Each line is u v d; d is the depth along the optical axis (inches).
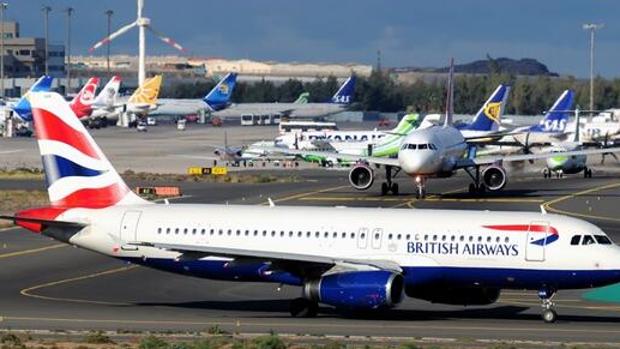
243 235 6688.0
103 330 5905.5
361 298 6141.7
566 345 5369.1
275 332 5846.5
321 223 6599.4
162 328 5984.3
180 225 6791.3
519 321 6279.5
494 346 5324.8
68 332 5787.4
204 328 5994.1
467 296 6540.4
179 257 6353.3
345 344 5383.9
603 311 6707.7
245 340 5477.4
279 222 6668.3
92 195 7027.6
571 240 6171.3
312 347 5255.9
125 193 7022.6
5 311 6565.0
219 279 6776.6
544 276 6200.8
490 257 6250.0
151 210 6894.7
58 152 7027.6
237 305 6919.3
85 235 6904.5
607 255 6122.1
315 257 6323.8
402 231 6432.1
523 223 6284.5
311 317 6446.9
